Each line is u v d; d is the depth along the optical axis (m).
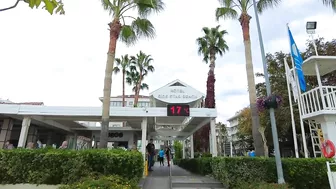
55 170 7.88
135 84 39.25
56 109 12.66
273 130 8.36
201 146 22.77
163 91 15.11
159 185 9.98
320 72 12.86
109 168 8.03
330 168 8.48
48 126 17.72
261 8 12.38
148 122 15.94
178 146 37.78
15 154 8.05
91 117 13.72
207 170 12.07
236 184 8.61
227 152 53.19
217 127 51.91
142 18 11.98
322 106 10.93
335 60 11.15
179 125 19.88
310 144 20.89
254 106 10.43
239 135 46.47
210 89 21.17
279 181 7.87
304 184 8.48
